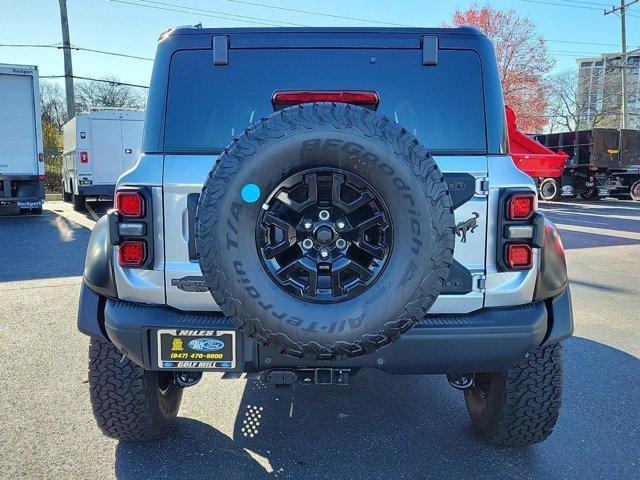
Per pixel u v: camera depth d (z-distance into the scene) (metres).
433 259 2.22
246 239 2.24
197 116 2.82
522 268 2.62
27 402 3.67
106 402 2.92
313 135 2.21
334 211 2.29
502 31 35.81
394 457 3.09
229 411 3.65
